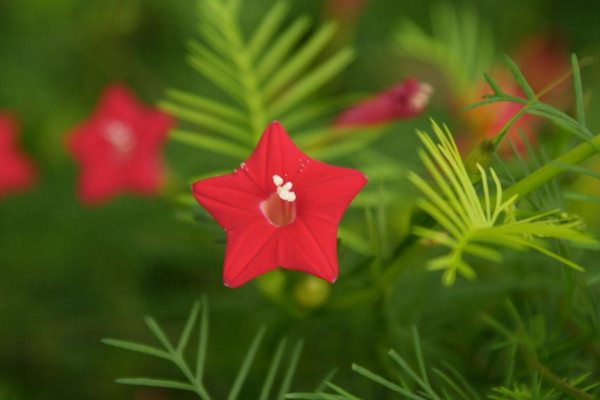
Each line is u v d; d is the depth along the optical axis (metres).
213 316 0.27
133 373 0.28
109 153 0.27
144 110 0.28
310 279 0.21
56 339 0.29
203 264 0.29
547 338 0.20
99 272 0.31
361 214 0.26
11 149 0.31
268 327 0.24
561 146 0.20
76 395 0.28
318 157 0.23
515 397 0.19
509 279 0.22
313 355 0.24
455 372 0.19
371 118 0.23
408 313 0.23
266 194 0.19
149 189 0.27
